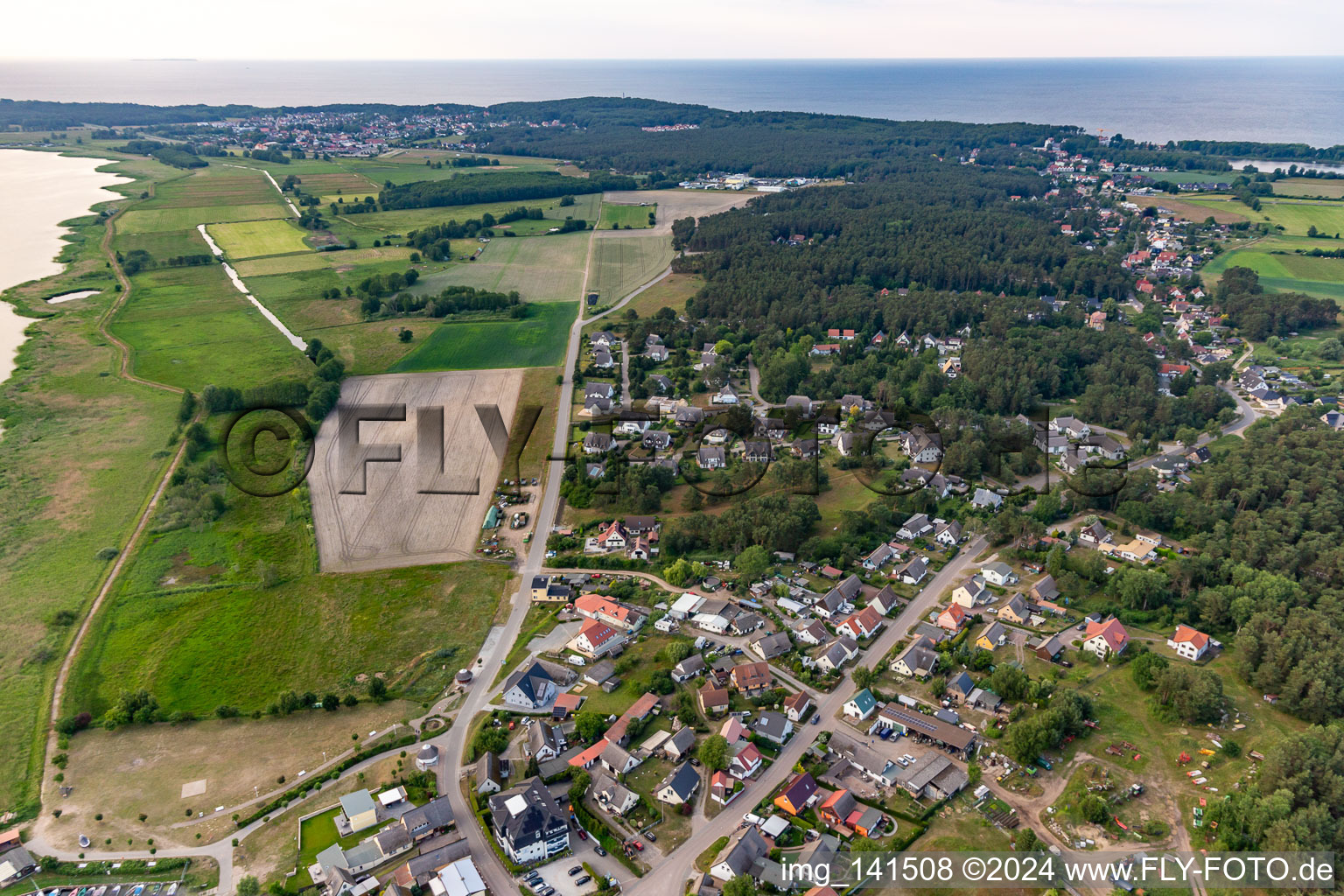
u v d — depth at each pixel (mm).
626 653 134000
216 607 144250
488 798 104250
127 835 99812
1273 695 123750
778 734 115250
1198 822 101812
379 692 122250
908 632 140500
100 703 122375
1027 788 107312
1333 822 96312
